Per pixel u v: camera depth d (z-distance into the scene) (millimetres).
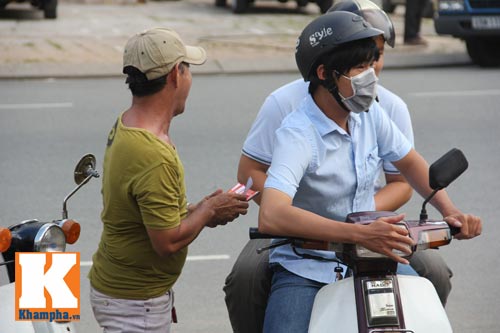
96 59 37750
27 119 26781
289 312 8289
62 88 32125
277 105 9781
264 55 39031
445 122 25953
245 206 8359
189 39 43406
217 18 52875
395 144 8711
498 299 13992
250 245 9711
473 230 7727
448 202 8617
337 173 8266
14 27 47062
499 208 18359
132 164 7930
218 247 16188
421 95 30234
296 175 7863
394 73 35500
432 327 7461
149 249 8258
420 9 41688
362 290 7555
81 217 17750
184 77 8242
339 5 10109
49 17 50938
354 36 7758
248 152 9883
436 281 9750
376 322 7418
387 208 9695
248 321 9570
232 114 27141
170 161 7965
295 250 8328
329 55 7840
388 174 9867
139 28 47875
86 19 51781
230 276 9688
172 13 55875
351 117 8367
